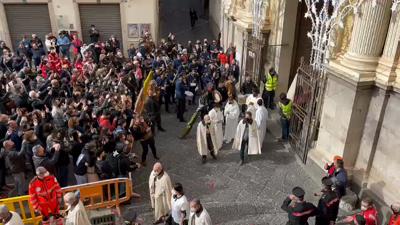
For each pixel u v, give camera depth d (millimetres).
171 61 16750
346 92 9117
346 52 9297
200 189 9945
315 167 10383
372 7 8164
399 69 8109
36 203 7621
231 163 11219
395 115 8312
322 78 10078
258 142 11188
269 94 14055
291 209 7176
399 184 8414
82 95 12156
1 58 16859
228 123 12281
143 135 10578
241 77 16656
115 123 10547
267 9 14523
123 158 8969
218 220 8789
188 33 27234
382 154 8797
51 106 11750
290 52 14266
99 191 8617
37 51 18594
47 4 20844
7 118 9984
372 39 8375
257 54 14773
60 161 9055
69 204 7043
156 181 8297
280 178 10477
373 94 8773
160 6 33094
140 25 21891
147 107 12570
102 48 18953
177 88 13508
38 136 9766
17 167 8789
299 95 11266
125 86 13117
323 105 10148
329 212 7617
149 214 8953
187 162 11258
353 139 9328
